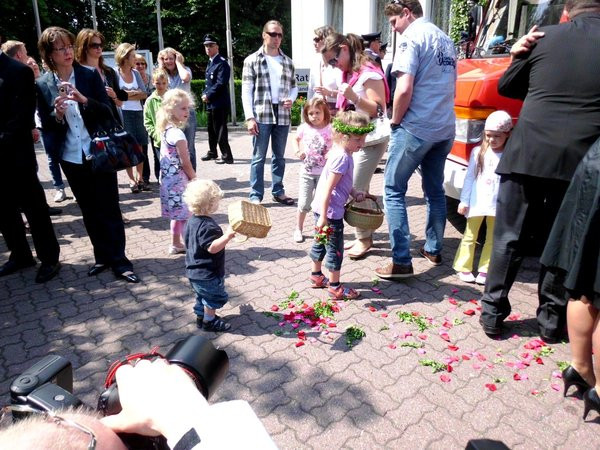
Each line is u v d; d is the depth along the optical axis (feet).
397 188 12.09
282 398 8.45
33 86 12.40
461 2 33.14
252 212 9.57
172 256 15.01
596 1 8.50
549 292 9.51
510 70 9.30
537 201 9.23
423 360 9.39
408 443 7.40
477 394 8.46
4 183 12.83
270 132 19.21
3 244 16.81
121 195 22.24
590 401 7.34
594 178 6.79
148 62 48.37
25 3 70.49
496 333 10.05
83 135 12.34
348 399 8.39
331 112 16.90
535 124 8.65
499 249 9.55
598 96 8.21
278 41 18.21
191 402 2.08
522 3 15.61
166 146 14.17
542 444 7.33
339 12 45.47
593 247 6.86
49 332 10.82
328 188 10.80
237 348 9.96
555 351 9.59
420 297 11.95
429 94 11.32
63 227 18.11
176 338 10.50
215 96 27.81
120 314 11.55
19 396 2.77
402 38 11.38
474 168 12.10
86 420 2.03
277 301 11.96
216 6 93.76
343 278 13.12
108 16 89.30
